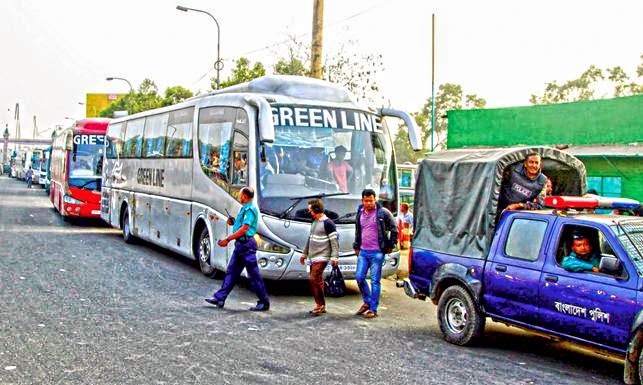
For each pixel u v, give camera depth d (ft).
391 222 34.04
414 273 31.53
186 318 31.42
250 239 34.35
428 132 157.79
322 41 57.41
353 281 46.57
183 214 48.21
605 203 26.68
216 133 43.57
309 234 37.17
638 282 22.06
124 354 24.66
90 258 50.88
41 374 21.84
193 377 22.12
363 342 28.32
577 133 62.08
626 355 22.07
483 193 28.30
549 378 23.79
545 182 28.71
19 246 55.77
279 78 41.83
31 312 30.99
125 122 65.72
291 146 38.83
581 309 23.57
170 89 156.46
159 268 47.75
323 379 22.53
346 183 39.55
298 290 41.78
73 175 78.79
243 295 38.91
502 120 68.44
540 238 25.86
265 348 26.45
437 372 23.99
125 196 63.16
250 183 37.99
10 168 320.91
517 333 31.60
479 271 27.84
